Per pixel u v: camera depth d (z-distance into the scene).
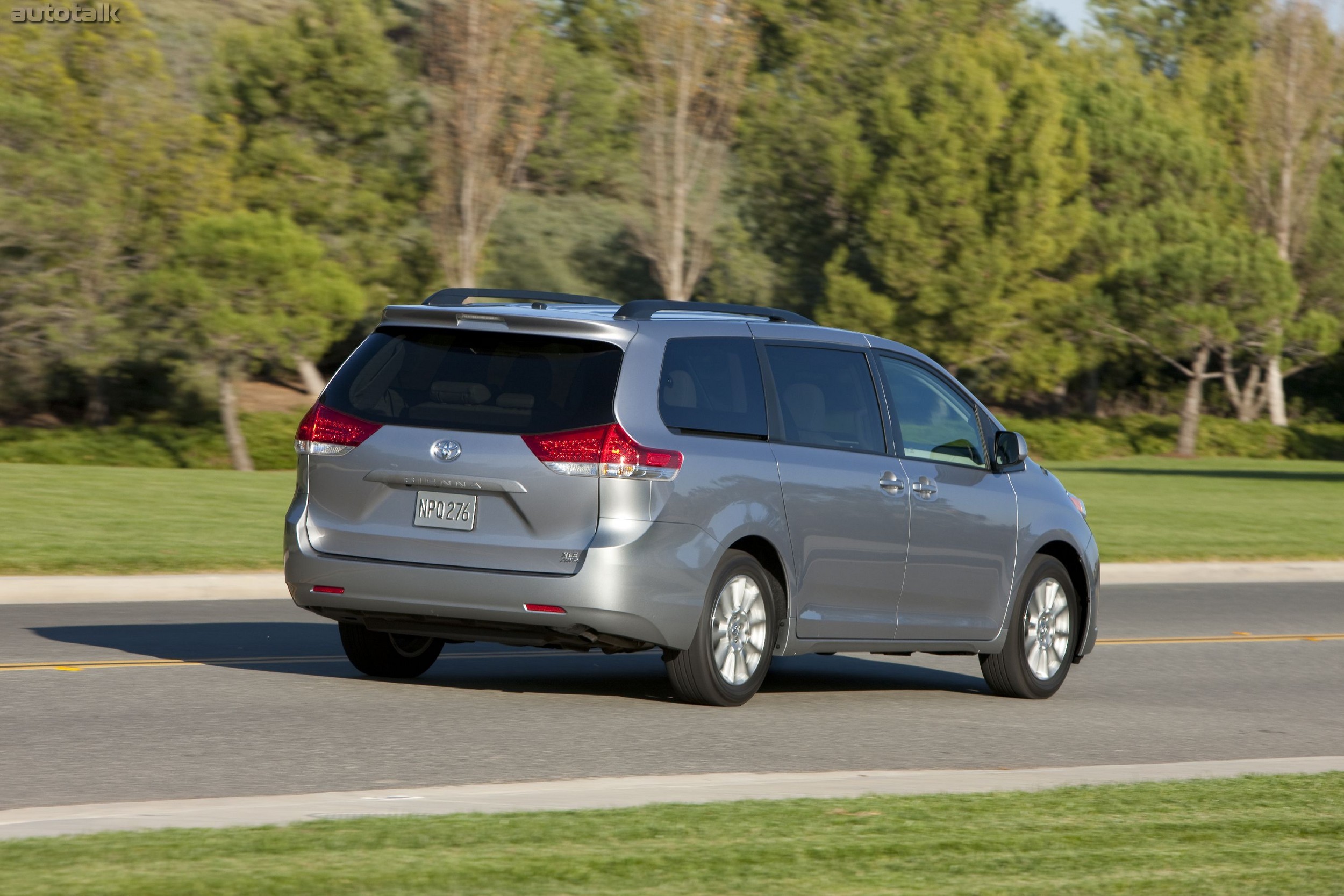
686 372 27.06
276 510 67.19
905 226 180.00
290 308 134.50
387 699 28.20
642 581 26.00
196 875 14.97
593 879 15.35
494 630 26.47
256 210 161.25
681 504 26.34
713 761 23.80
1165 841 18.14
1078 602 33.66
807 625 28.47
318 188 165.50
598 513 25.92
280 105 170.88
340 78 168.50
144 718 25.83
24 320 135.38
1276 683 36.44
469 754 23.64
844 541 28.67
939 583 30.28
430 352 27.17
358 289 136.00
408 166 172.25
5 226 129.75
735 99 172.88
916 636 30.11
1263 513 91.12
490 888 14.86
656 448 26.12
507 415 26.34
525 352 26.75
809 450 28.42
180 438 153.12
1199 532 76.19
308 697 28.08
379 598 26.62
